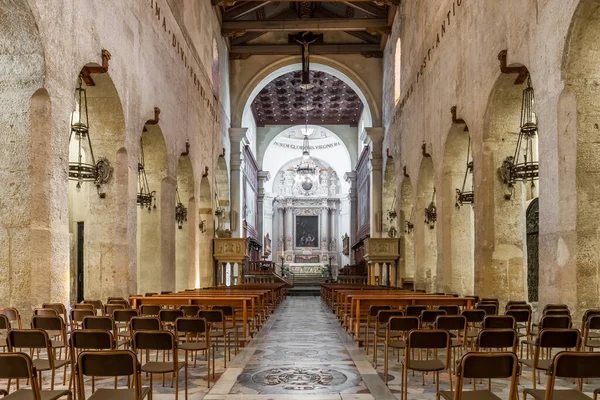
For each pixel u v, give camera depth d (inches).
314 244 1865.2
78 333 228.1
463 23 555.2
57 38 362.3
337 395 264.7
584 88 343.6
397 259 940.0
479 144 503.5
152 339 233.5
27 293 348.2
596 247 339.3
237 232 1153.4
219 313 334.3
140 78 538.9
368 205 1286.9
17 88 350.3
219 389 276.5
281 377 304.8
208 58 912.3
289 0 1005.8
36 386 179.3
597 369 176.9
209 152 919.7
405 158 887.1
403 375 250.2
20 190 350.3
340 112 1567.4
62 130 370.9
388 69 1083.9
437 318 301.6
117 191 496.7
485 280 491.2
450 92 602.9
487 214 492.1
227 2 942.4
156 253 637.3
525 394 205.3
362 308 479.5
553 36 354.9
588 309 332.2
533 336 359.9
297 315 724.0
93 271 497.7
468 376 178.7
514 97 470.6
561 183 348.5
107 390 198.2
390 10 995.9
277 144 1872.5
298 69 1200.2
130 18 509.7
